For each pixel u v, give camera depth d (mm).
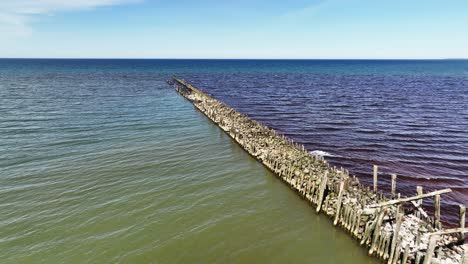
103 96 66312
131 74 141000
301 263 15352
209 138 35594
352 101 63969
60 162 27312
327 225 18375
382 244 14914
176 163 27812
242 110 54531
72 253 15883
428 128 41625
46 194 21609
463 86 91500
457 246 14648
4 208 19719
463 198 22578
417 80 113875
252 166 27453
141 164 27344
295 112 52750
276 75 144250
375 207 16219
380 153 31984
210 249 16328
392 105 59000
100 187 22859
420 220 16938
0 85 83688
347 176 21422
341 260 15477
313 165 23781
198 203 20969
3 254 15703
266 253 16031
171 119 44969
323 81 110812
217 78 124875
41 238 16984
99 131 37375
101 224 18344
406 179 25781
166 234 17531
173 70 182625
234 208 20391
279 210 20109
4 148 30391
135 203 20750
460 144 34906
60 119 43062
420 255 13336
